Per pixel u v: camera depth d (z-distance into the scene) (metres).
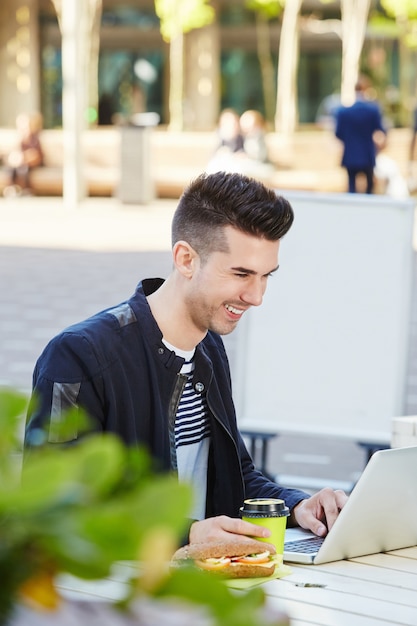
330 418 5.51
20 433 0.97
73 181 20.77
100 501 0.90
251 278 2.83
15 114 30.09
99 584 2.10
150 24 30.98
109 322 2.89
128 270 12.87
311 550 2.69
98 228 17.09
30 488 0.87
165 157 23.55
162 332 2.91
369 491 2.62
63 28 20.52
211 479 3.03
